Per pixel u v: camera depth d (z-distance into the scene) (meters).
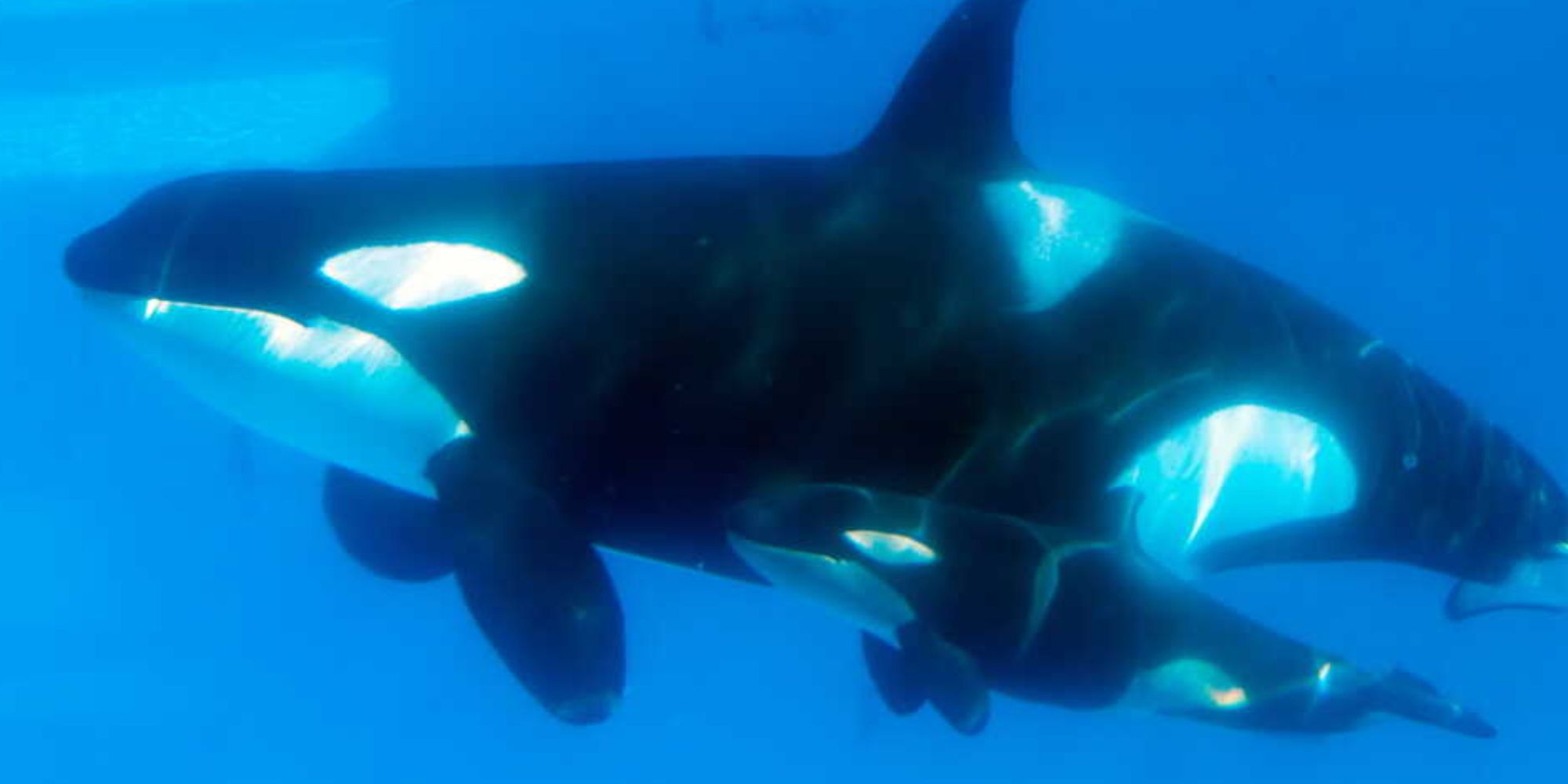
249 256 5.42
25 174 10.59
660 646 8.62
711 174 5.51
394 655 8.62
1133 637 4.89
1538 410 10.04
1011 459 5.36
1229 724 4.90
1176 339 5.62
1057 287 5.46
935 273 5.34
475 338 5.37
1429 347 10.40
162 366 5.74
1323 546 6.37
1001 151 5.57
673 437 5.36
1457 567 6.91
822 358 5.26
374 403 5.52
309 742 8.22
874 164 5.50
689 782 8.11
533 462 5.51
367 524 5.96
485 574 4.84
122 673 8.44
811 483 5.34
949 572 5.03
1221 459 5.77
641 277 5.30
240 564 8.88
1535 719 8.42
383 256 5.39
